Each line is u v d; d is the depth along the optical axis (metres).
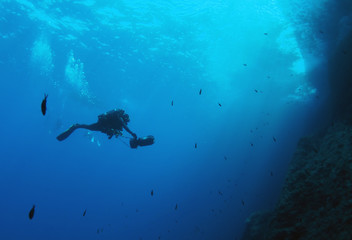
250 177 50.81
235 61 25.69
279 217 6.31
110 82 34.28
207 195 56.34
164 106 44.88
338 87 17.38
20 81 43.22
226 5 17.50
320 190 6.01
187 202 58.41
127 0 17.81
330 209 5.26
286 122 42.09
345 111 13.86
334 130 10.55
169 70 28.75
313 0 15.69
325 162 6.84
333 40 18.92
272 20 18.53
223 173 59.28
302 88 30.08
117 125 6.29
